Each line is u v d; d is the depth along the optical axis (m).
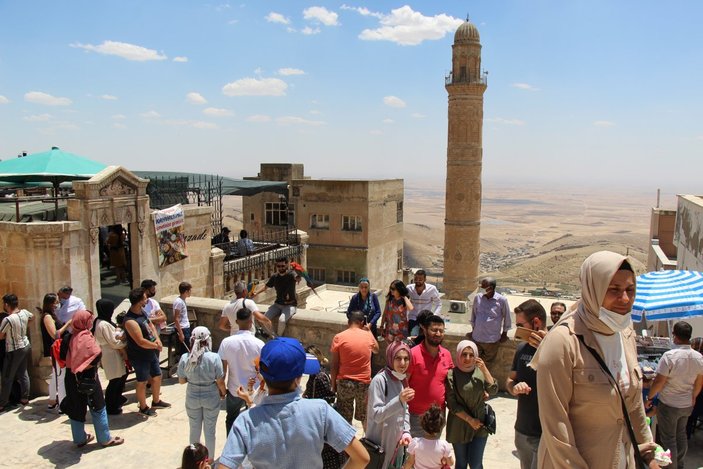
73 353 8.40
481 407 6.58
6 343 10.07
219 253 18.95
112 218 13.12
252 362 8.01
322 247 42.59
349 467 4.05
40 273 11.04
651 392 7.36
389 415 6.01
